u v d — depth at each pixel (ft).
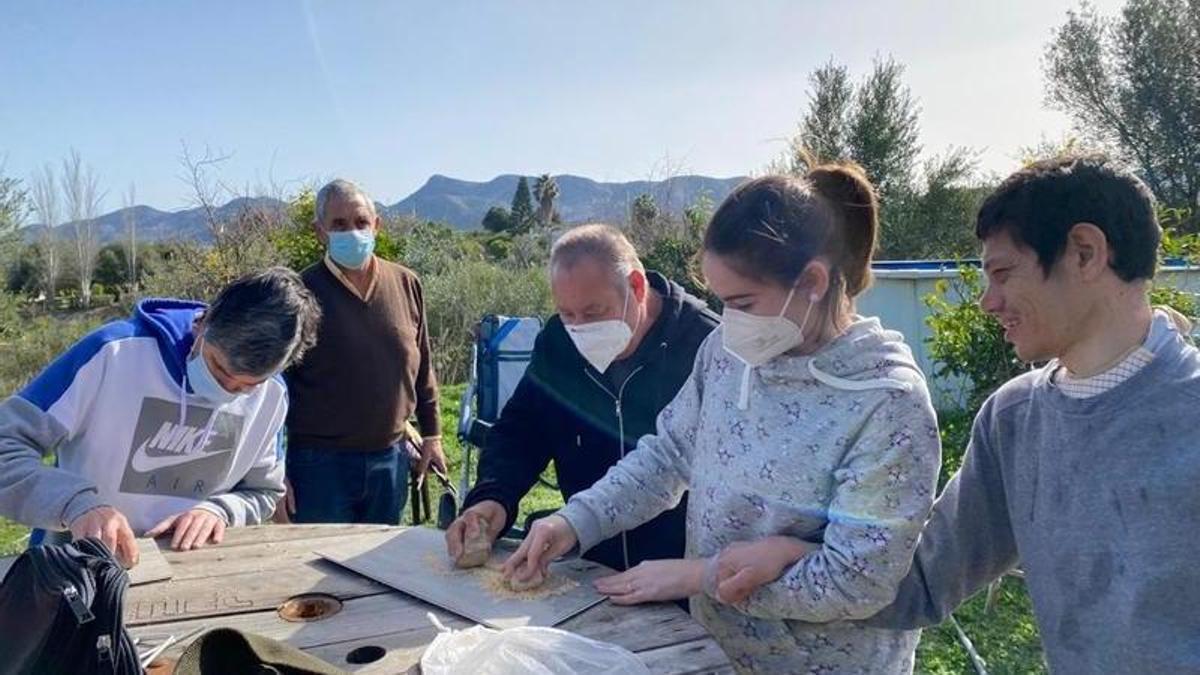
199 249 32.86
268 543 6.25
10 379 37.47
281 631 4.86
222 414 6.79
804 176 4.91
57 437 6.34
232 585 5.49
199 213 32.17
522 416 7.53
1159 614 3.91
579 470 7.41
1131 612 3.99
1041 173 4.14
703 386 5.62
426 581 5.50
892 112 47.85
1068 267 4.03
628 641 4.69
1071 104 51.75
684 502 6.81
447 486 12.46
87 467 6.50
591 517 5.65
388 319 11.33
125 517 6.39
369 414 11.09
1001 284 4.22
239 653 4.04
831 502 4.59
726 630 5.14
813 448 4.59
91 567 3.77
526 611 5.05
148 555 5.87
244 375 5.93
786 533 4.78
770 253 4.42
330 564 5.86
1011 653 10.89
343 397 10.93
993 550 5.01
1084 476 4.19
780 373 4.73
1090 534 4.17
